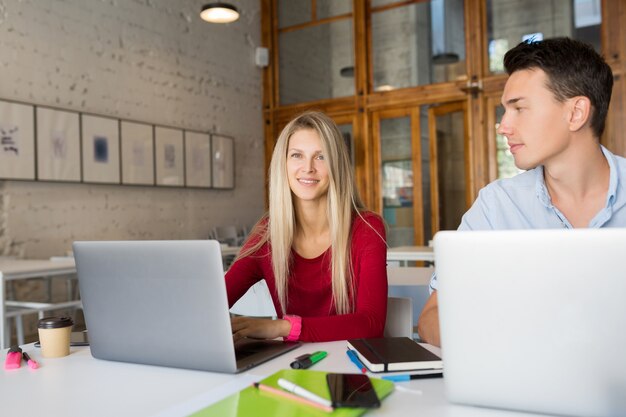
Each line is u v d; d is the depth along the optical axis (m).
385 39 6.23
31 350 1.15
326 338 1.14
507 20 5.56
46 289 4.38
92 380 0.91
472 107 5.64
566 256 0.66
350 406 0.72
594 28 5.19
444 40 5.87
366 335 1.18
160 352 0.97
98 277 1.00
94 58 4.83
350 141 6.44
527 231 0.67
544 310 0.67
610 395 0.65
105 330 1.02
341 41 6.51
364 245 1.40
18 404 0.80
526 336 0.69
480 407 0.73
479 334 0.71
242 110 6.66
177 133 5.63
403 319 1.38
